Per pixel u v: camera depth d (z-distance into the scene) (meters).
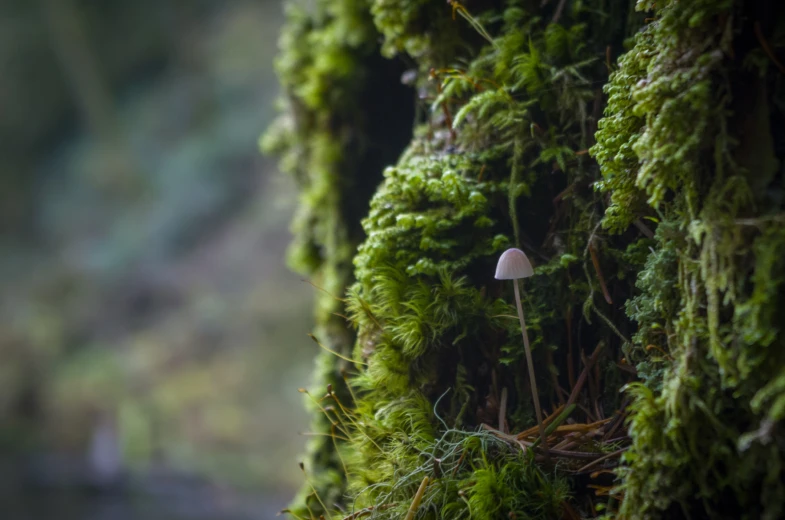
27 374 2.63
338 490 0.52
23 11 3.92
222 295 2.86
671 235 0.39
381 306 0.44
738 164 0.37
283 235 2.98
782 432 0.36
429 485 0.41
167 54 3.95
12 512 1.97
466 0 0.47
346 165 0.55
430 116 0.49
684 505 0.37
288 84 0.60
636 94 0.38
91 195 3.62
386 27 0.49
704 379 0.37
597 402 0.43
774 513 0.36
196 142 3.53
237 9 3.89
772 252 0.36
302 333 2.54
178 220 3.25
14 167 3.84
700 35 0.37
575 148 0.44
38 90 3.88
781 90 0.37
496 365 0.44
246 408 2.33
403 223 0.44
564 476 0.41
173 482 2.08
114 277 3.12
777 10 0.37
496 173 0.45
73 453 2.32
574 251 0.43
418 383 0.44
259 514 1.87
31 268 3.41
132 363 2.64
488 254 0.44
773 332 0.36
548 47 0.45
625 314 0.42
